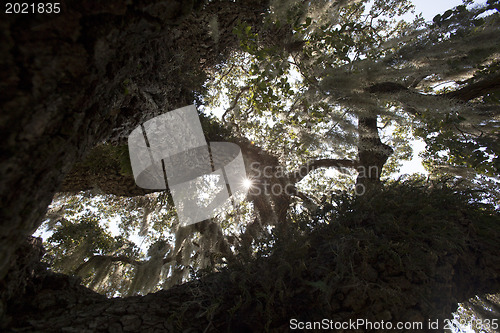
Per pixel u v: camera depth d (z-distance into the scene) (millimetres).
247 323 1667
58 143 1227
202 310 1761
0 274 1266
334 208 2354
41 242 1840
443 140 3914
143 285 4336
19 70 982
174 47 3299
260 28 4121
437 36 3014
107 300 1910
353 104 2828
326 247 1983
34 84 1022
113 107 1978
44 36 1037
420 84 4426
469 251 2004
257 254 2041
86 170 3996
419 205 2143
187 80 3959
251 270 1912
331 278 1696
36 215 1318
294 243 1921
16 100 976
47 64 1052
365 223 2146
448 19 3025
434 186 2482
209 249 4613
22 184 1113
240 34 3264
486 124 3252
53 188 1390
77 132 1395
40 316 1585
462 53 2834
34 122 1058
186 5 1581
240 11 3830
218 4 3646
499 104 3281
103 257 4812
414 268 1735
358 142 3092
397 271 1751
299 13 3195
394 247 1840
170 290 2020
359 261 1794
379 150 3225
